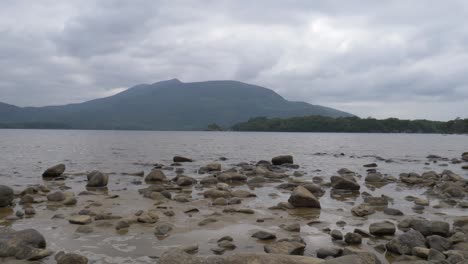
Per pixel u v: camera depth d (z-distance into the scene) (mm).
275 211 15211
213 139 110438
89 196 17906
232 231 11945
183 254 8297
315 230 12312
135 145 70125
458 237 11008
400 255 9977
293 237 11234
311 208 15891
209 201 16984
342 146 73438
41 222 12672
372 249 10477
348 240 10961
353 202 17562
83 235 11227
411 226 12547
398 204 17156
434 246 10320
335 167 34562
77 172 28094
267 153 53281
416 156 50250
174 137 128250
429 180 24469
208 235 11430
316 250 10266
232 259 8156
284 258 8188
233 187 21984
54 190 19891
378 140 106750
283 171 30891
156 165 33969
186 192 19750
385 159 44000
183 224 12680
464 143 91625
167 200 17094
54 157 41312
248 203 16797
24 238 9828
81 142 78188
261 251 10055
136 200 16938
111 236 11164
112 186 21547
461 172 31953
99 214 13406
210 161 40031
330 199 18359
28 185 21469
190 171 30312
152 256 9508
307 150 60625
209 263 8008
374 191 21047
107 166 33000
